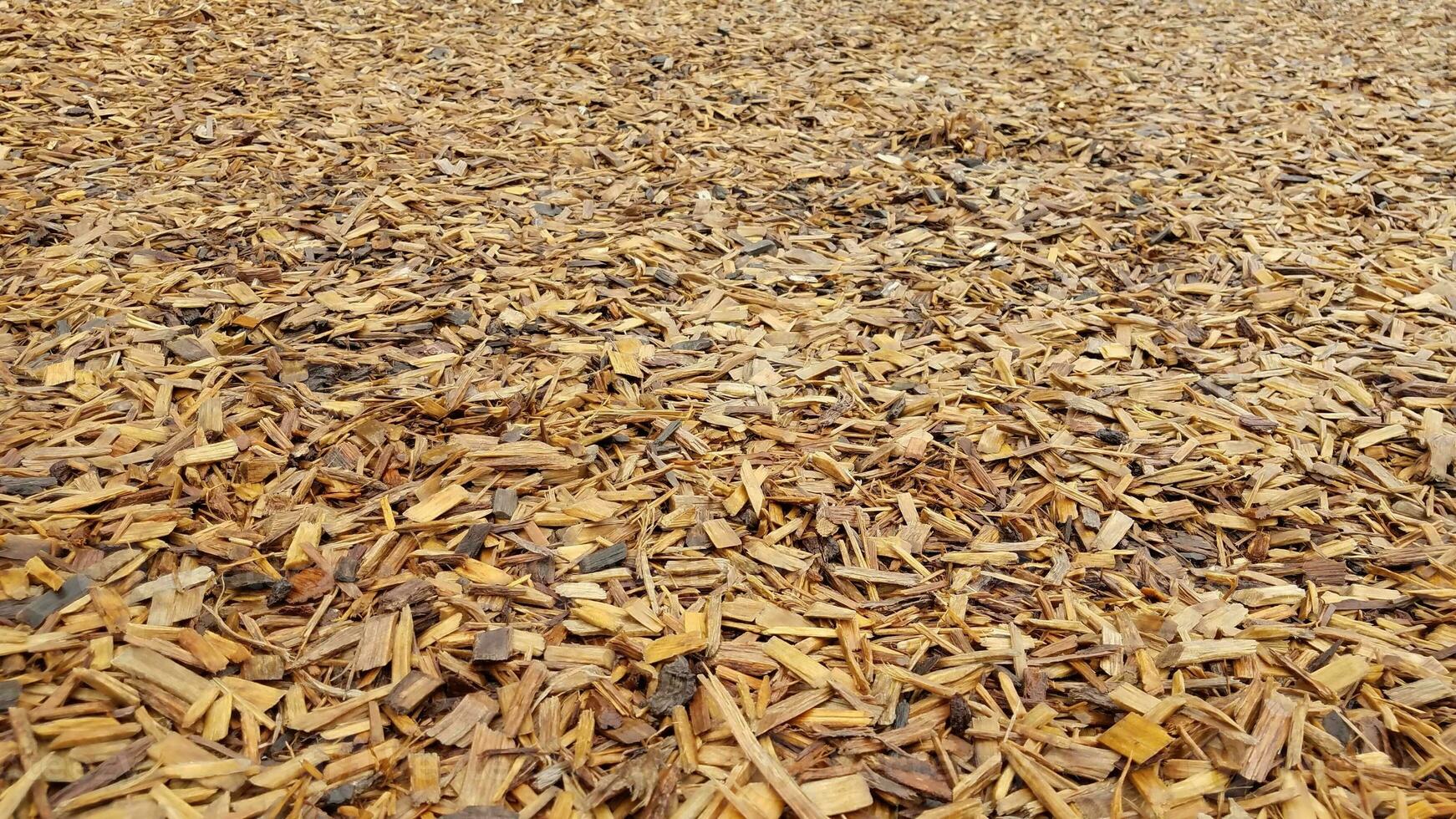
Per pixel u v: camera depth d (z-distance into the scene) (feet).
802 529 7.89
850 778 5.81
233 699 6.01
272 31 19.10
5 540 6.77
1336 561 7.72
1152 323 11.09
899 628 6.95
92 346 9.55
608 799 5.60
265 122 15.40
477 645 6.49
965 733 6.15
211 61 17.57
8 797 5.12
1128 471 8.66
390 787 5.63
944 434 9.16
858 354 10.55
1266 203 14.23
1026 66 19.94
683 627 6.82
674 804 5.58
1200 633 6.94
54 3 18.93
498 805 5.54
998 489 8.46
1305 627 7.02
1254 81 19.08
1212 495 8.48
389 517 7.55
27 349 9.34
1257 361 10.48
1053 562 7.61
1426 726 6.16
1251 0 24.27
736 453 8.73
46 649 5.98
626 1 22.41
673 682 6.33
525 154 15.16
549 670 6.42
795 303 11.48
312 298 10.93
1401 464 8.92
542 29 20.31
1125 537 7.96
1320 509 8.29
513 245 12.51
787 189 14.60
